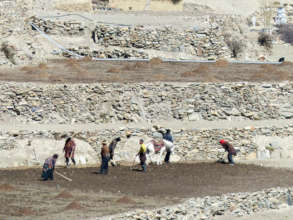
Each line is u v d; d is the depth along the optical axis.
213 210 133.12
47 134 186.50
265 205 140.88
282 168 181.38
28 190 143.25
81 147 184.88
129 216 122.31
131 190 147.00
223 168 179.00
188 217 126.94
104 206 130.25
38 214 122.06
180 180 161.12
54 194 140.00
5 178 156.88
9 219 118.06
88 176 162.38
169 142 183.75
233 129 199.75
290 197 148.12
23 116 198.62
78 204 129.38
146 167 177.00
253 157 196.25
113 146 177.88
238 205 138.75
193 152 192.12
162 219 123.69
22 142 182.50
